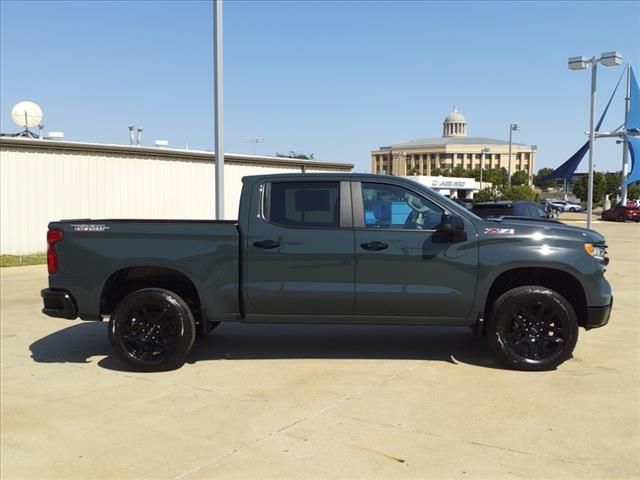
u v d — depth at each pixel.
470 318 6.09
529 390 5.45
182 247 6.15
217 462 4.09
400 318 6.12
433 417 4.82
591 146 21.39
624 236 29.53
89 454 4.26
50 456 4.25
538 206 14.37
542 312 6.02
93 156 18.84
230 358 6.64
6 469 4.06
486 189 54.41
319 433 4.54
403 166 140.75
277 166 24.80
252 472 3.94
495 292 6.31
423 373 6.00
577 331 5.99
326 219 6.12
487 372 6.02
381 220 6.11
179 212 21.28
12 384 5.86
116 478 3.90
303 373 6.05
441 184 64.81
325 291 6.04
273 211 6.17
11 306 10.00
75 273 6.25
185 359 6.52
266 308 6.17
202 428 4.68
